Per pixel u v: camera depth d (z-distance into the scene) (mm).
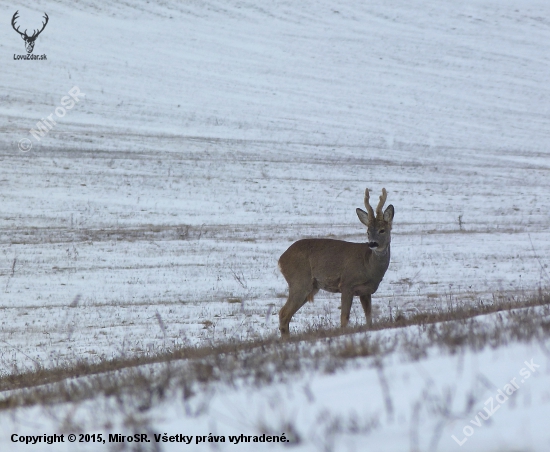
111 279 46344
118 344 33031
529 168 87000
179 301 41531
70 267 48938
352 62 139875
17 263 49656
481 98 123500
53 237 56312
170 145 90375
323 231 59906
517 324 16922
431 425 9930
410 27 160875
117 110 106562
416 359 14133
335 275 28016
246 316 37875
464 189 75938
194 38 147500
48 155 82000
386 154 92000
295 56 141500
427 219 64312
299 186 75188
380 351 15406
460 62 142375
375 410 10828
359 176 80438
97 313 39188
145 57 135250
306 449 9602
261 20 159750
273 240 56562
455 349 14641
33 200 66500
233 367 15820
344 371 13898
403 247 53875
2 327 36719
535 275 46594
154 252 52625
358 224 62719
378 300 40438
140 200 68125
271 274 47500
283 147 93062
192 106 111500
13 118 97938
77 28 146625
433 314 24766
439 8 172875
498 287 43750
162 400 13586
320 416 10719
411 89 126812
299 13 164750
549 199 72188
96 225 60250
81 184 72125
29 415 14359
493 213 66625
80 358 30125
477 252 52438
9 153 81875
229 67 133375
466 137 102875
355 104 117625
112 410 13531
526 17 170625
